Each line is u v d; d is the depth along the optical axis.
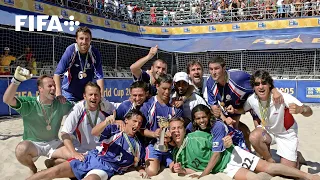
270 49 17.58
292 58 20.09
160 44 21.31
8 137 7.49
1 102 10.62
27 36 15.20
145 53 20.59
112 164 4.42
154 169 4.53
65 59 5.18
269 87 4.45
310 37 18.59
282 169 4.18
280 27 20.59
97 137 4.49
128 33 21.92
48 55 16.11
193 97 5.12
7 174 4.65
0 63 12.09
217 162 4.45
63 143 4.71
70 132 4.41
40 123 4.45
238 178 4.26
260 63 20.69
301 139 7.21
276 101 4.37
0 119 10.18
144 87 4.75
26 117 4.38
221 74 4.71
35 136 4.52
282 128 4.64
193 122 4.68
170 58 21.41
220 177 4.20
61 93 5.27
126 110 4.83
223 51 18.92
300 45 17.20
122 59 20.05
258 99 4.63
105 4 20.78
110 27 20.59
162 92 4.68
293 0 20.73
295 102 4.43
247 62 20.83
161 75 4.89
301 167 5.05
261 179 4.09
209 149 4.55
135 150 4.57
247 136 5.71
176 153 4.72
